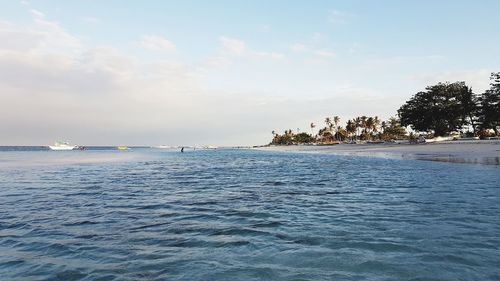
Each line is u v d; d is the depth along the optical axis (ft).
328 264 20.35
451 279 17.75
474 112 297.33
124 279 18.97
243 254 22.72
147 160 216.13
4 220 35.68
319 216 34.88
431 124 314.76
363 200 44.70
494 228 27.81
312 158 195.21
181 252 23.56
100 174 102.68
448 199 42.34
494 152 148.66
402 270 19.08
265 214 36.76
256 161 185.26
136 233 29.35
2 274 20.26
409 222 30.71
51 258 23.03
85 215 38.14
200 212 38.91
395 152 201.05
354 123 564.71
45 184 74.13
